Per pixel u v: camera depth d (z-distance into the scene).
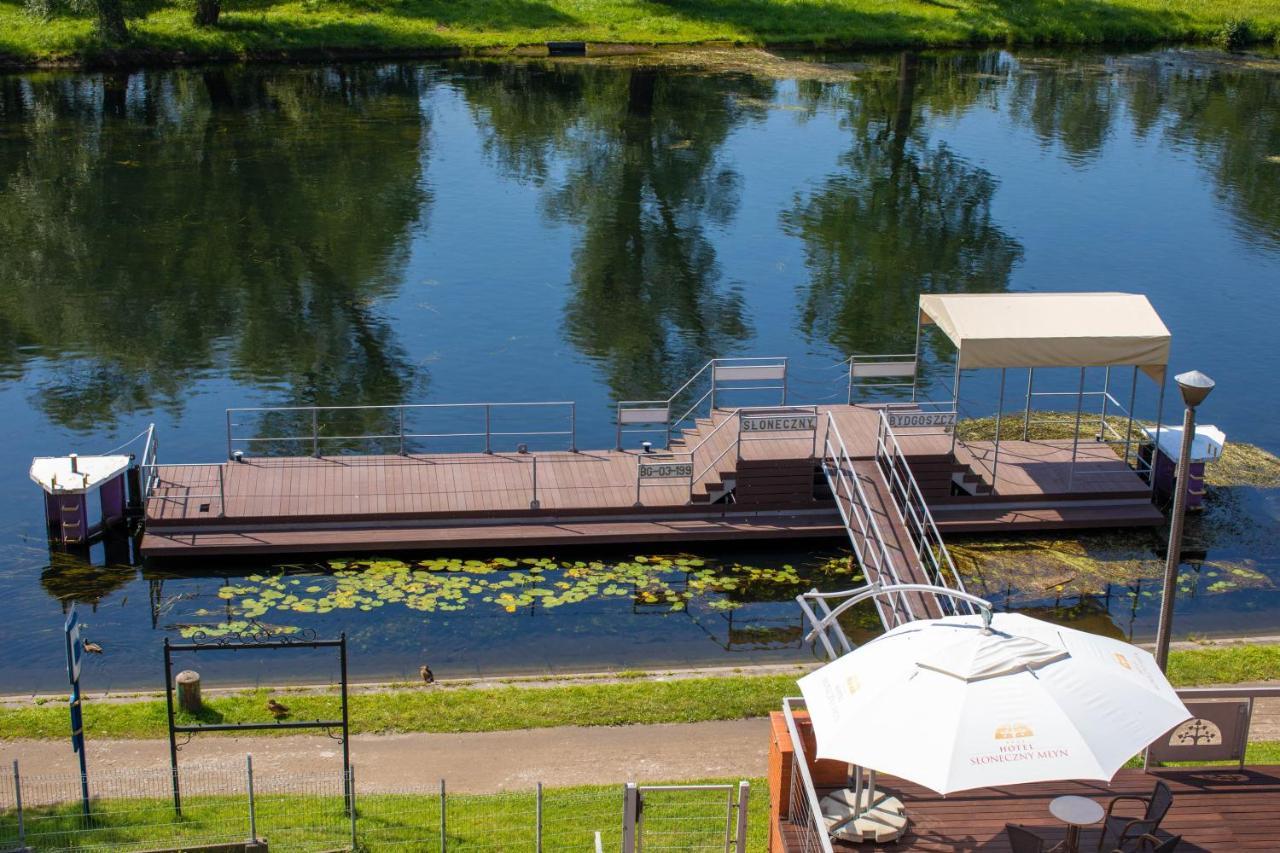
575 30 88.56
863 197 55.44
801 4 96.31
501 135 64.06
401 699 21.05
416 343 39.78
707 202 54.16
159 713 20.55
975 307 28.69
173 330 40.25
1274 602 26.64
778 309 42.97
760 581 26.72
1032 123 69.19
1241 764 16.00
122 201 52.47
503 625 24.78
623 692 21.27
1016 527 28.77
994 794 15.35
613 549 27.72
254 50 80.69
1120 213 54.50
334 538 27.02
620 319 41.84
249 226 49.91
